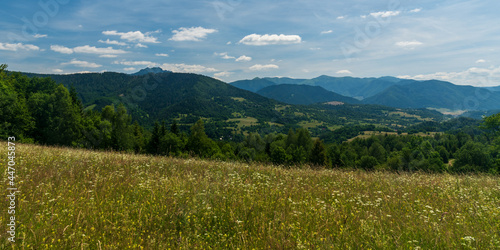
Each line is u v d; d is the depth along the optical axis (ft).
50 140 159.33
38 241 11.90
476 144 206.59
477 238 13.52
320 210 17.46
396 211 18.25
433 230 14.73
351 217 16.69
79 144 170.60
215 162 38.65
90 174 24.59
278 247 12.44
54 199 16.37
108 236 13.24
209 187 21.86
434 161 242.78
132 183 22.35
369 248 12.81
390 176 32.48
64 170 24.99
